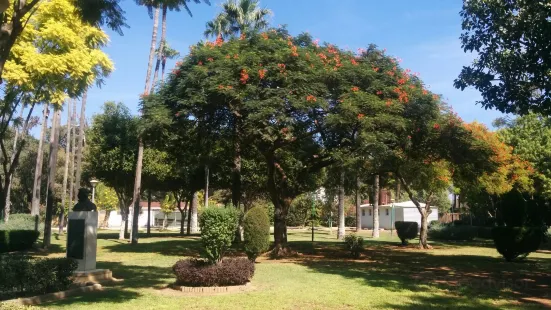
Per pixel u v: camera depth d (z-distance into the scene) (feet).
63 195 114.93
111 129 93.30
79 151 107.14
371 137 48.34
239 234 79.82
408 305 28.71
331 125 51.52
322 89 52.26
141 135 60.03
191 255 61.82
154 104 57.72
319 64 54.24
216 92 51.55
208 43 58.49
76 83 46.60
